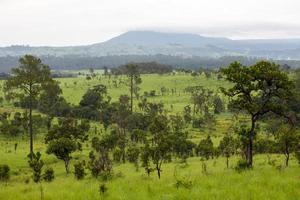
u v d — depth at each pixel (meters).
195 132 161.88
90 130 157.88
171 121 178.25
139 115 159.00
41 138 140.25
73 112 185.62
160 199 18.25
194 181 23.02
